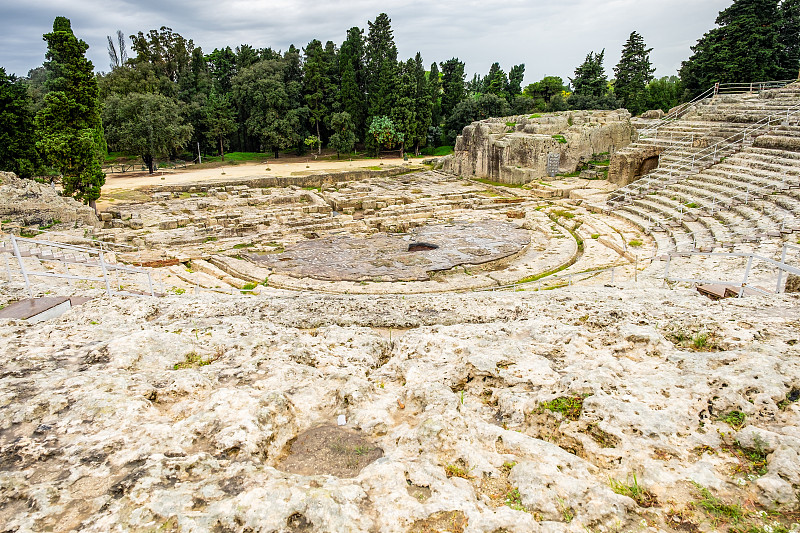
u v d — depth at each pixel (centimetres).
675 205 3250
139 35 8956
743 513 449
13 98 4428
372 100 7894
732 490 476
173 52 9238
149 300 1293
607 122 5697
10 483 477
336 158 7819
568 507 466
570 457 533
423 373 754
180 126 6594
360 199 4694
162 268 2756
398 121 7612
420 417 626
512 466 530
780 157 3195
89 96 3888
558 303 1148
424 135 7981
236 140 8544
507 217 4106
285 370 732
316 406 661
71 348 811
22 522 426
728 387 611
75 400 618
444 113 8931
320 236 3594
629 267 2417
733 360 676
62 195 3916
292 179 5775
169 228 3838
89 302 1245
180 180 5684
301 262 2912
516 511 452
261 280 2605
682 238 2650
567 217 3841
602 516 451
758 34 5522
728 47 5800
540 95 9569
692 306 1002
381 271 2717
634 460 522
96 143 3988
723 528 438
